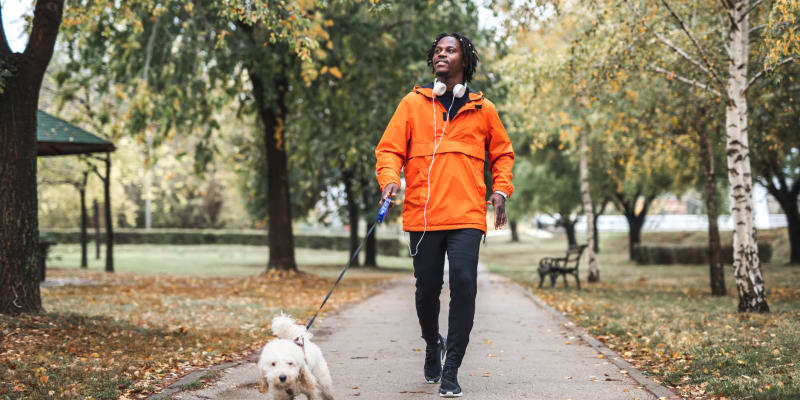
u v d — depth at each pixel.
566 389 4.74
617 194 31.97
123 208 39.22
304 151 19.09
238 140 24.30
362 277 23.00
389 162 4.39
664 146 14.90
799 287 14.72
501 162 4.62
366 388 4.79
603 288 16.42
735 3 10.09
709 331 7.55
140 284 15.66
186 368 5.50
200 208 59.66
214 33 14.48
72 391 4.44
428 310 4.60
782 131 14.54
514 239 61.34
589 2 11.07
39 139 12.71
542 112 17.30
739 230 10.04
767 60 8.17
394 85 16.17
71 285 14.88
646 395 4.56
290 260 18.67
